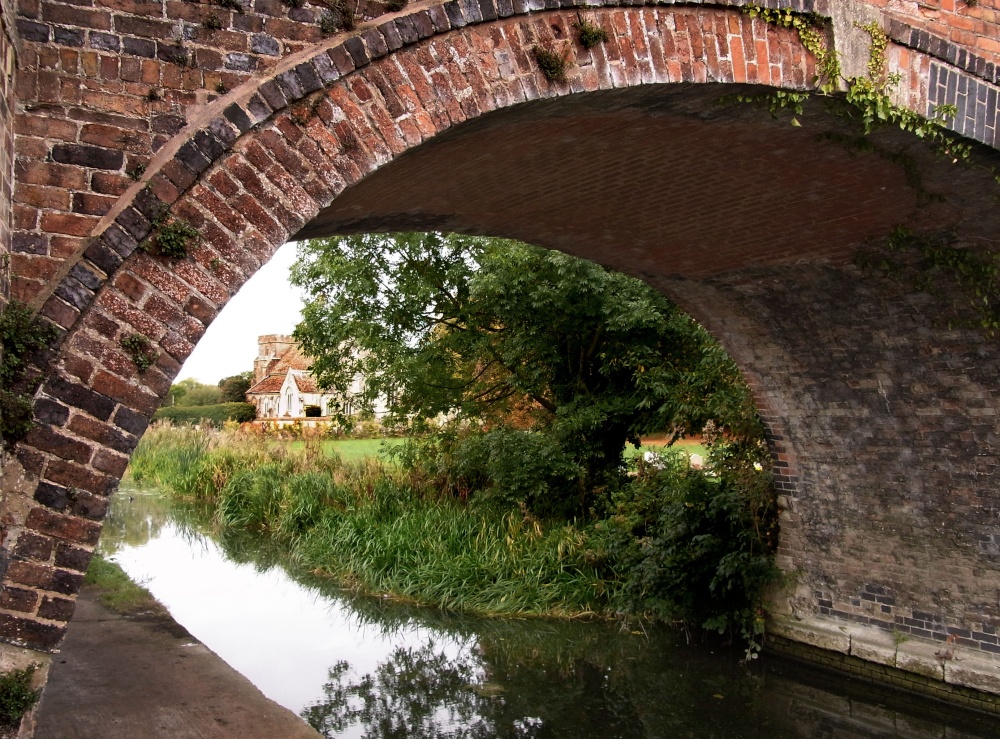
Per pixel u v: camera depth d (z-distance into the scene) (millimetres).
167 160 3518
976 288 6703
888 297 7375
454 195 6930
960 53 5504
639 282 12469
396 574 11391
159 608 9000
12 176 3352
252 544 14680
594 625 9930
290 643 9539
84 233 3449
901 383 7820
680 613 9430
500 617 10164
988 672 7395
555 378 13891
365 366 14203
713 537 9195
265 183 3695
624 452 14125
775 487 9359
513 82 4262
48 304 3289
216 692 6332
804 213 6902
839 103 5230
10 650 3121
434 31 4066
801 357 8570
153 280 3473
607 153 6098
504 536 11711
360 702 7891
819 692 8273
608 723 7445
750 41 4891
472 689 8211
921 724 7559
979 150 5602
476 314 13766
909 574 8133
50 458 3248
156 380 3449
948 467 7707
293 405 44875
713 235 7652
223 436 24375
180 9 3672
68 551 3258
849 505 8617
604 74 4484
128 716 5758
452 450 14469
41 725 5535
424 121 4043
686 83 4707
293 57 3812
